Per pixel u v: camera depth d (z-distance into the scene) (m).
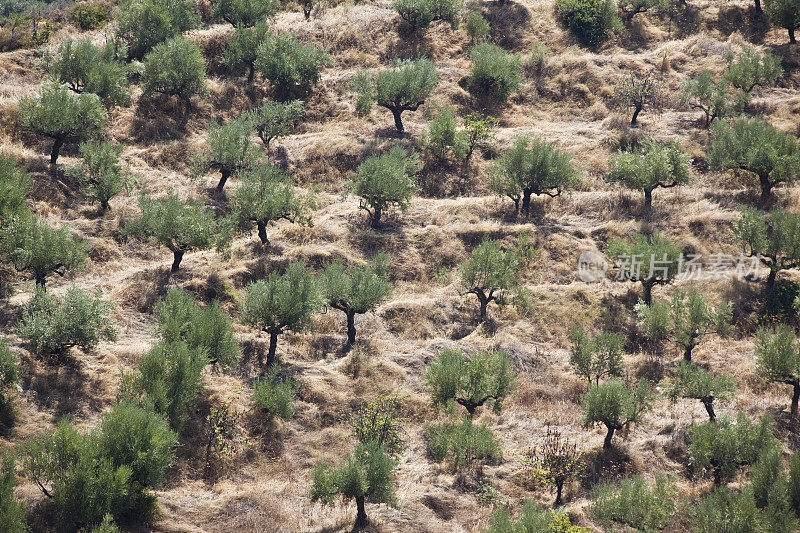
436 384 70.44
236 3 135.12
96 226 91.19
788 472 58.06
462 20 146.25
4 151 95.81
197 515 54.62
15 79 116.88
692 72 133.50
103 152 94.94
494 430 70.12
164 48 118.56
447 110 115.06
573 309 88.62
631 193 107.19
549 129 124.19
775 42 137.88
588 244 97.56
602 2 144.88
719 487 59.00
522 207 105.06
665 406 74.81
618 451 67.19
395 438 66.00
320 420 69.12
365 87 119.38
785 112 119.44
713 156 106.44
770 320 86.00
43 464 50.66
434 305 87.44
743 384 76.75
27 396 62.12
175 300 73.06
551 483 61.94
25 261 73.38
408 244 96.69
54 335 66.12
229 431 65.00
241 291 84.94
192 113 119.44
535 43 143.00
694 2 153.00
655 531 52.38
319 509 57.50
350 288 79.19
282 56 125.06
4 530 45.53
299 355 77.25
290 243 93.94
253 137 116.12
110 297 79.94
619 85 131.50
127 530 50.97
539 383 77.69
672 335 83.94
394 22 142.88
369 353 78.62
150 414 56.06
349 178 110.69
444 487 61.72
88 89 110.44
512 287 88.69
